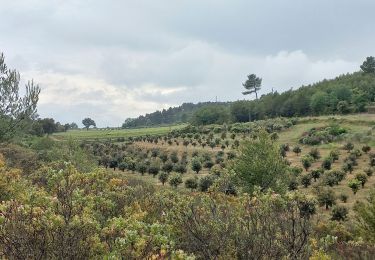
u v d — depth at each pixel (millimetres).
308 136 87625
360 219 18594
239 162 28750
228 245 6262
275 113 141000
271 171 28047
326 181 46219
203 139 103500
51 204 5562
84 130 189250
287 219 6531
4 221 4785
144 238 4625
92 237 5207
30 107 26594
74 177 6129
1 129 25219
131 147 103438
